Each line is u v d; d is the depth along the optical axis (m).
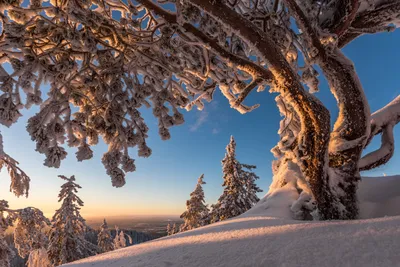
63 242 13.95
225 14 3.38
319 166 3.73
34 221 8.62
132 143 3.32
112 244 18.83
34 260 8.70
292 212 4.31
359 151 4.02
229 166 17.73
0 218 8.33
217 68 4.52
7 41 2.84
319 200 3.74
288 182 5.46
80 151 3.01
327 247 2.06
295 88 3.70
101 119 3.36
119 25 3.89
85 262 3.54
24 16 3.05
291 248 2.18
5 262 8.45
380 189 4.87
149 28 4.12
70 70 3.20
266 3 5.17
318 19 4.58
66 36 3.05
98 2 3.64
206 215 18.58
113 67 3.42
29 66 2.94
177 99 4.35
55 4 3.25
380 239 2.02
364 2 4.67
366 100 4.10
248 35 3.50
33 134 2.76
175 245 3.08
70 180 15.20
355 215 3.70
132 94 3.50
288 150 4.38
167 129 3.70
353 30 4.79
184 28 3.72
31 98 2.95
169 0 3.71
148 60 3.67
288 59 5.31
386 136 5.71
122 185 3.17
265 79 4.11
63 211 14.59
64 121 3.02
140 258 2.84
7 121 2.76
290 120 5.05
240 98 4.51
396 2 4.59
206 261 2.26
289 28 4.75
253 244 2.45
